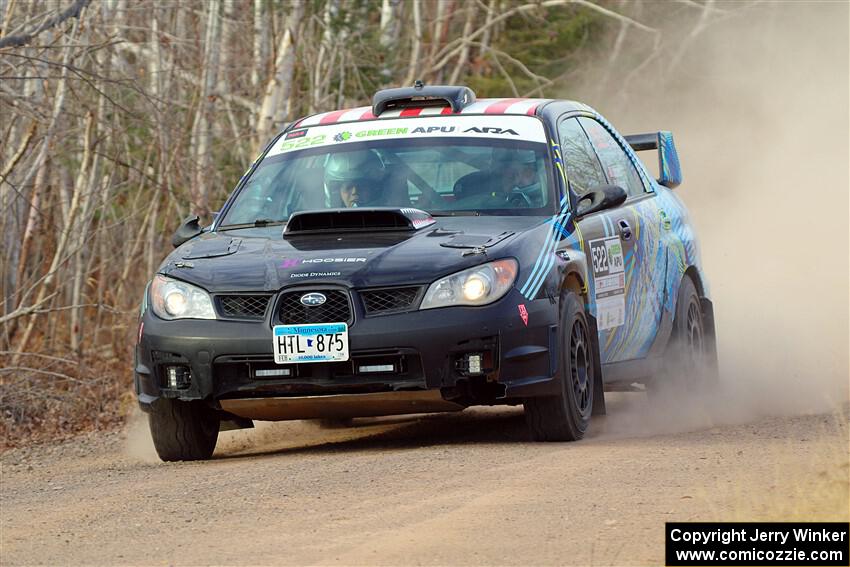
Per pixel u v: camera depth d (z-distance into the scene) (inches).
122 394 2007.9
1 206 2239.2
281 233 1181.7
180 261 1147.3
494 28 4247.0
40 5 2278.5
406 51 3708.2
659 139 1545.3
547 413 1108.5
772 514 787.4
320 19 3117.6
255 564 741.3
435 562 724.7
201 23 2893.7
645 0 4111.7
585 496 863.1
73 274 2504.9
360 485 943.7
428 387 1058.1
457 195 1206.9
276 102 2691.9
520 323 1069.1
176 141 2437.3
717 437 1120.2
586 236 1199.6
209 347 1084.5
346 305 1067.9
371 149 1266.0
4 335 2218.3
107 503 954.7
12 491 1087.0
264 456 1183.6
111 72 2273.6
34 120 2071.9
